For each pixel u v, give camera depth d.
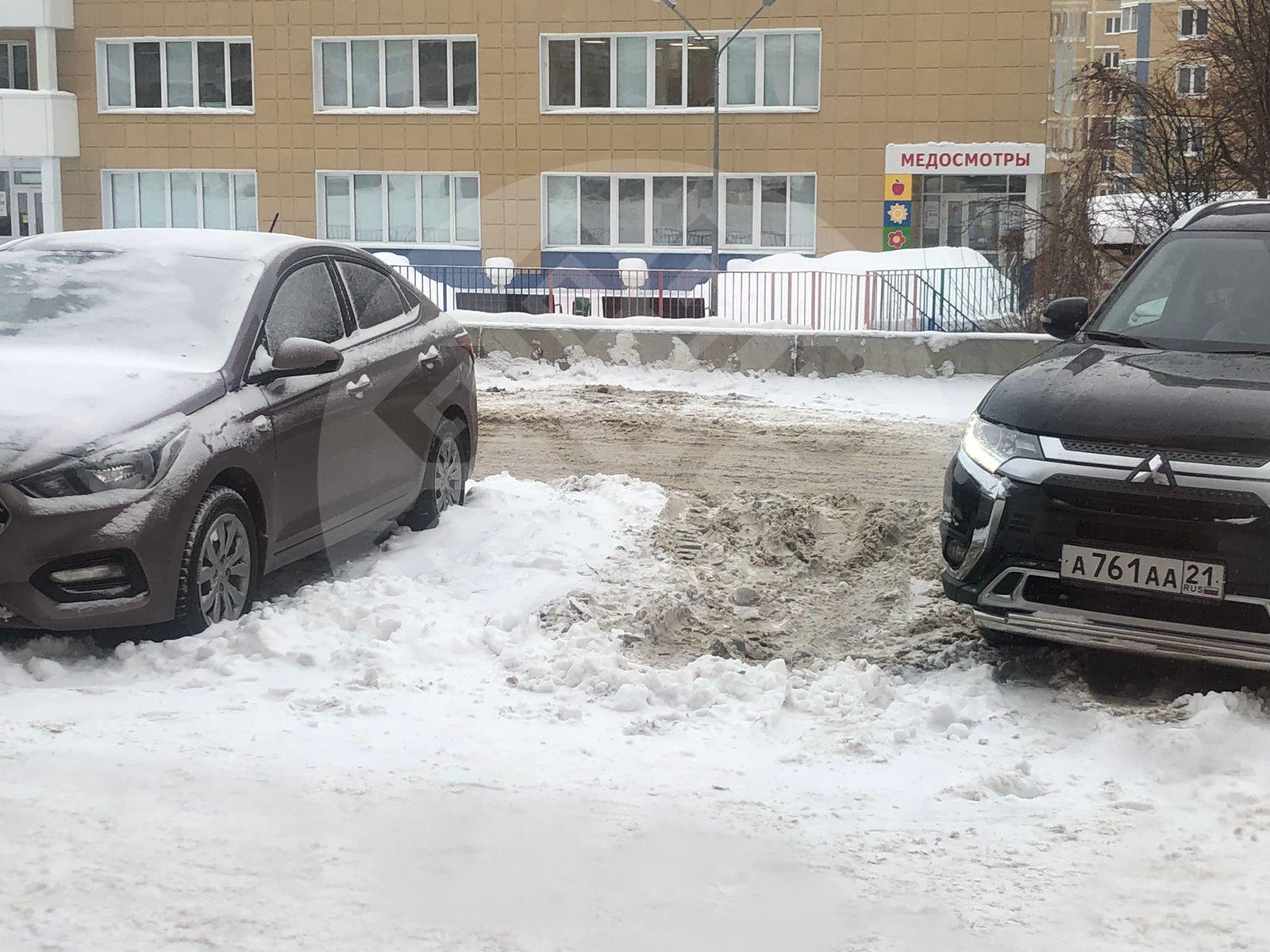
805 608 6.49
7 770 4.12
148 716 4.72
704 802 4.15
